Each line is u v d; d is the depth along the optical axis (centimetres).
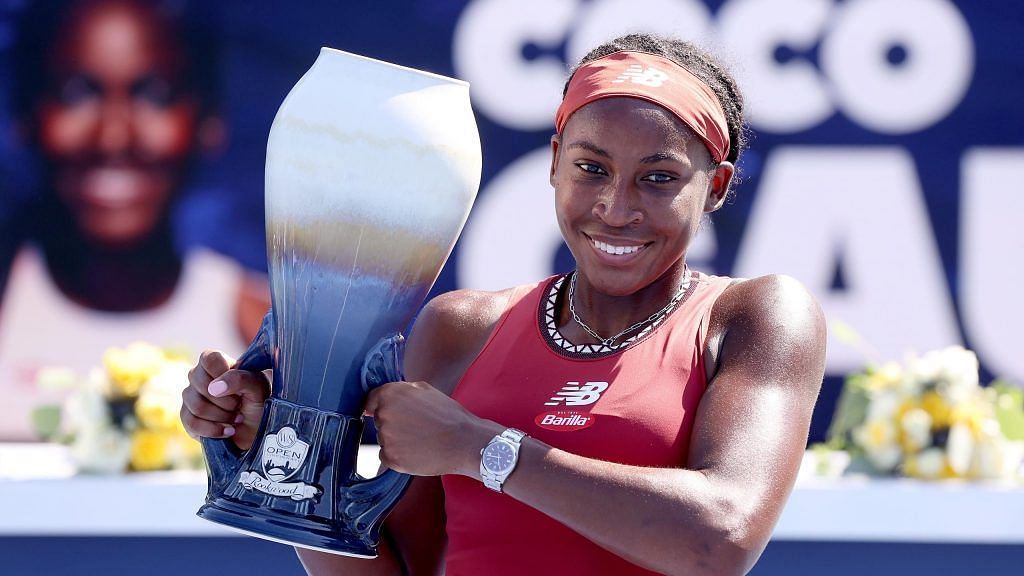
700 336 602
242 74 1372
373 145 530
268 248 560
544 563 587
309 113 536
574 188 598
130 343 1378
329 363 552
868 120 1355
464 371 658
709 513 524
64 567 1126
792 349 579
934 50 1349
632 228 587
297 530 542
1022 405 1188
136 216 1375
